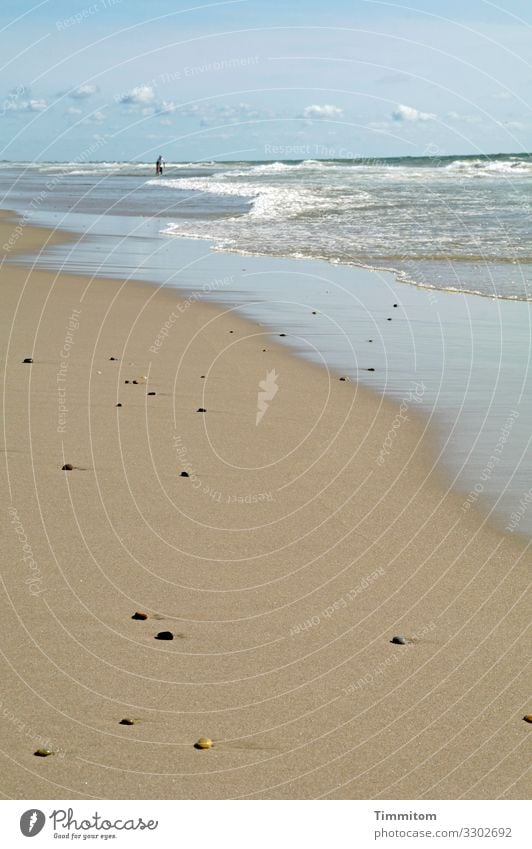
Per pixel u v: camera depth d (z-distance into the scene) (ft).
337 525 24.58
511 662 17.88
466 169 222.69
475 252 77.82
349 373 40.93
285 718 16.05
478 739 15.61
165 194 172.76
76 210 142.41
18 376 38.78
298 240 89.56
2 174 319.06
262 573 21.66
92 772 14.67
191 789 14.38
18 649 18.08
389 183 173.17
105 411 34.12
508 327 50.19
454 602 20.39
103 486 26.76
